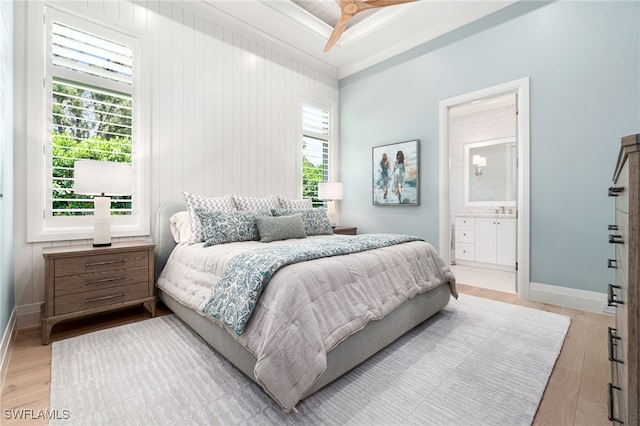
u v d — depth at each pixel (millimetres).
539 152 2900
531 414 1304
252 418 1276
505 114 5023
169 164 3066
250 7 3281
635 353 678
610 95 2523
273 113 4039
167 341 2029
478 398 1416
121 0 2756
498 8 3162
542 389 1483
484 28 3275
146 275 2488
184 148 3178
